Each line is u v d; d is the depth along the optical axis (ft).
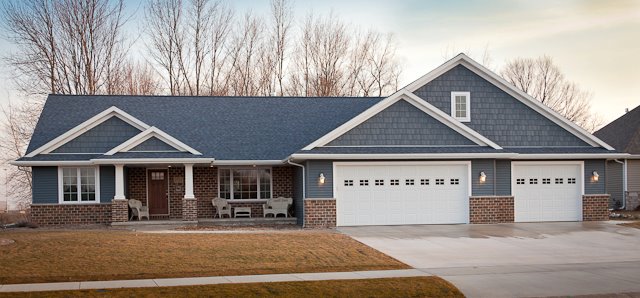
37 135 86.94
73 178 83.61
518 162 84.79
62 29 139.03
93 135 84.53
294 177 90.53
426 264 52.75
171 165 86.28
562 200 85.71
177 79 153.07
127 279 44.60
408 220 80.89
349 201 79.61
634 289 44.37
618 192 114.11
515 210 84.38
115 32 146.10
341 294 41.75
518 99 87.51
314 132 93.30
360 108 99.76
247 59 159.22
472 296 42.29
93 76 143.43
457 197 82.02
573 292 43.37
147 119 92.89
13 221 100.27
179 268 48.34
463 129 82.12
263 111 98.43
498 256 57.21
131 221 81.15
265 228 79.05
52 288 40.98
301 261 52.08
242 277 45.78
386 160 80.43
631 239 68.39
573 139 88.22
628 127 122.42
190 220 82.48
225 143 89.66
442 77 86.38
